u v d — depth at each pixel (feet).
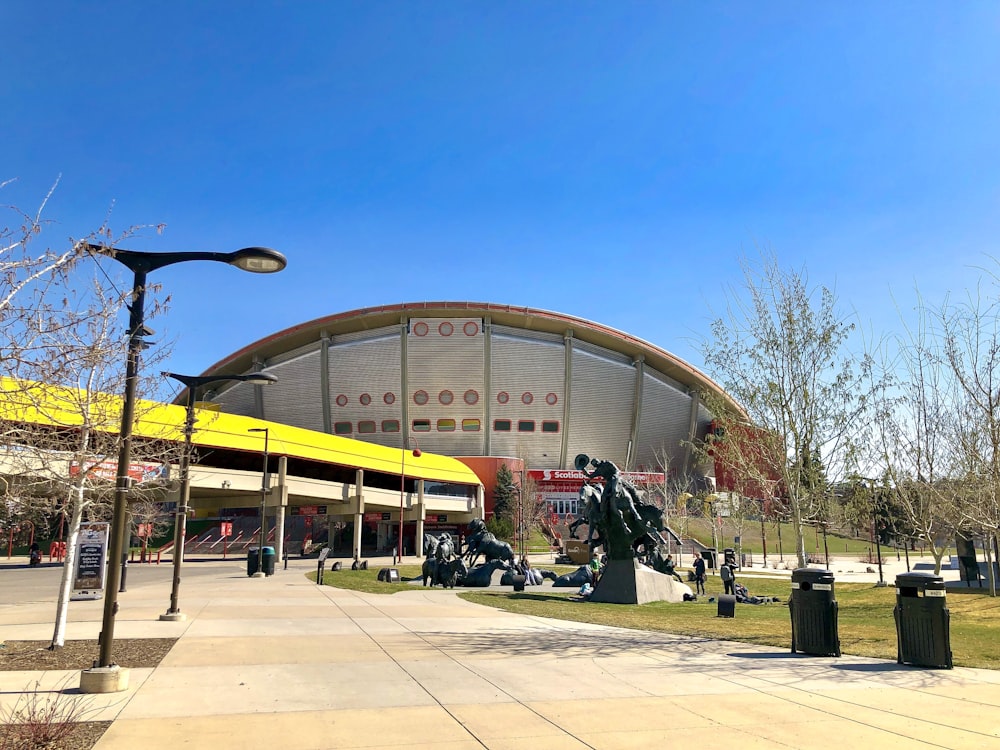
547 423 375.86
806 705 28.86
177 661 37.35
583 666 37.14
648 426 394.11
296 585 98.12
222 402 387.34
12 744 21.65
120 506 31.40
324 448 213.66
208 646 42.39
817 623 41.96
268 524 279.49
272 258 35.37
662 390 394.73
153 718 25.90
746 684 32.96
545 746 23.11
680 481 361.10
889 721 26.43
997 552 100.27
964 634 61.72
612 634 50.72
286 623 53.98
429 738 23.86
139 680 32.42
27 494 46.19
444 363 367.45
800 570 43.21
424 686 31.83
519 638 47.44
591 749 22.81
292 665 36.52
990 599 96.02
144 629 49.75
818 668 37.35
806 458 71.92
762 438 75.20
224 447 179.01
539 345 372.38
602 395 382.42
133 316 34.17
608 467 88.63
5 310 28.96
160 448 59.26
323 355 369.91
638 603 84.99
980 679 34.63
